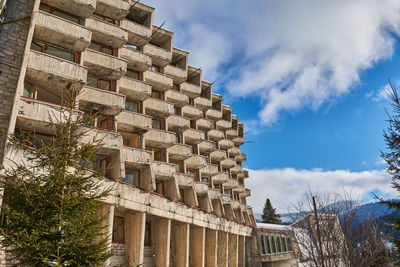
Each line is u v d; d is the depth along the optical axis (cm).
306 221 2819
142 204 3228
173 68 4562
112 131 3006
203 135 4775
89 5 3003
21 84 2269
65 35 2792
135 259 3091
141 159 3309
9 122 2194
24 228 1405
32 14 2488
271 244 5878
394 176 1991
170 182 3741
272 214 9344
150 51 4156
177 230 4003
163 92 4312
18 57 2414
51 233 1450
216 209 4869
